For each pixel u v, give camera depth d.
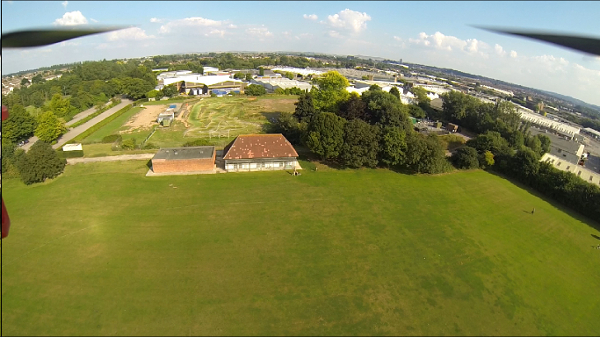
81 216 44.88
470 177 65.88
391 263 39.25
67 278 34.28
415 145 63.12
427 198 55.38
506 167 69.19
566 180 59.41
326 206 50.50
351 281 36.19
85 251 38.31
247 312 31.72
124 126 93.06
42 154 53.66
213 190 53.56
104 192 51.25
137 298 32.44
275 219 46.41
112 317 30.31
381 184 59.22
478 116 103.50
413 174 64.75
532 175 64.56
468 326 31.98
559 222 52.34
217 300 32.81
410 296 34.78
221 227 44.03
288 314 31.78
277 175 60.38
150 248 39.38
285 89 150.50
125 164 62.34
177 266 36.81
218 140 79.69
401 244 42.72
